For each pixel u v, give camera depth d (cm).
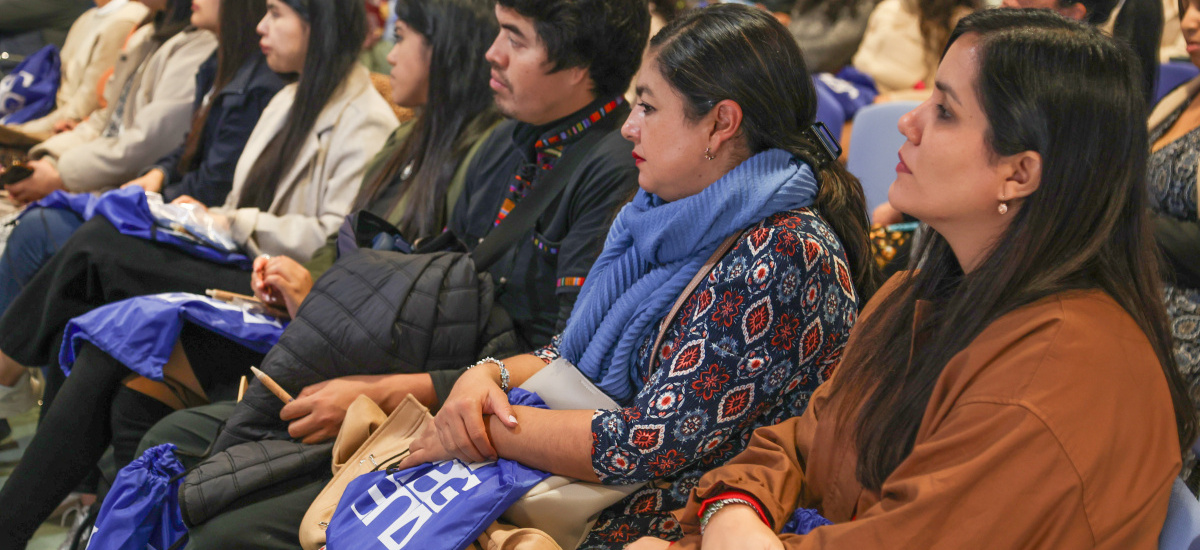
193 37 302
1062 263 94
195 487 149
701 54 126
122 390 183
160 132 297
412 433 148
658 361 130
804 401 129
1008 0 186
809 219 126
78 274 208
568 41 168
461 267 170
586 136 177
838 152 138
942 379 97
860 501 107
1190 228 169
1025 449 87
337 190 241
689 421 121
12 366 232
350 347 161
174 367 187
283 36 249
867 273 138
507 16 171
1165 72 241
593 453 124
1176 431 93
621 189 166
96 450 185
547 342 176
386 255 172
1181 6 190
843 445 111
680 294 128
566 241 170
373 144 244
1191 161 174
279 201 245
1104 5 181
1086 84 91
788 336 121
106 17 356
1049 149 92
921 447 94
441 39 210
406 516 128
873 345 111
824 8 337
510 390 143
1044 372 89
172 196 276
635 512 131
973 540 89
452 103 211
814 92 134
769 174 125
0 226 262
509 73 174
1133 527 89
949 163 97
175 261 215
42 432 180
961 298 99
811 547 97
